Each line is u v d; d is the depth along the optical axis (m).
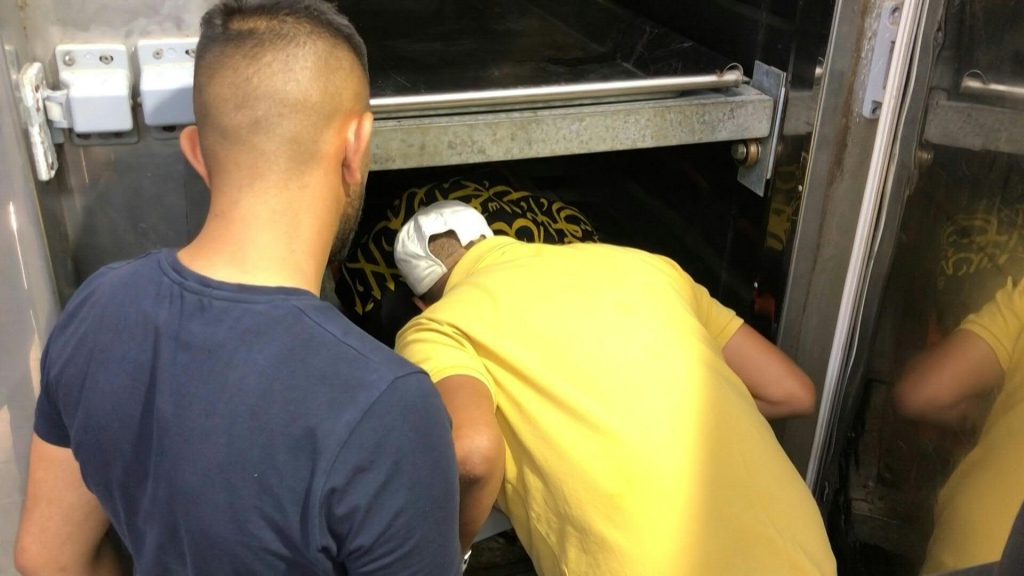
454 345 1.30
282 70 0.86
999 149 1.16
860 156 1.45
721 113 1.58
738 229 1.79
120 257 1.29
